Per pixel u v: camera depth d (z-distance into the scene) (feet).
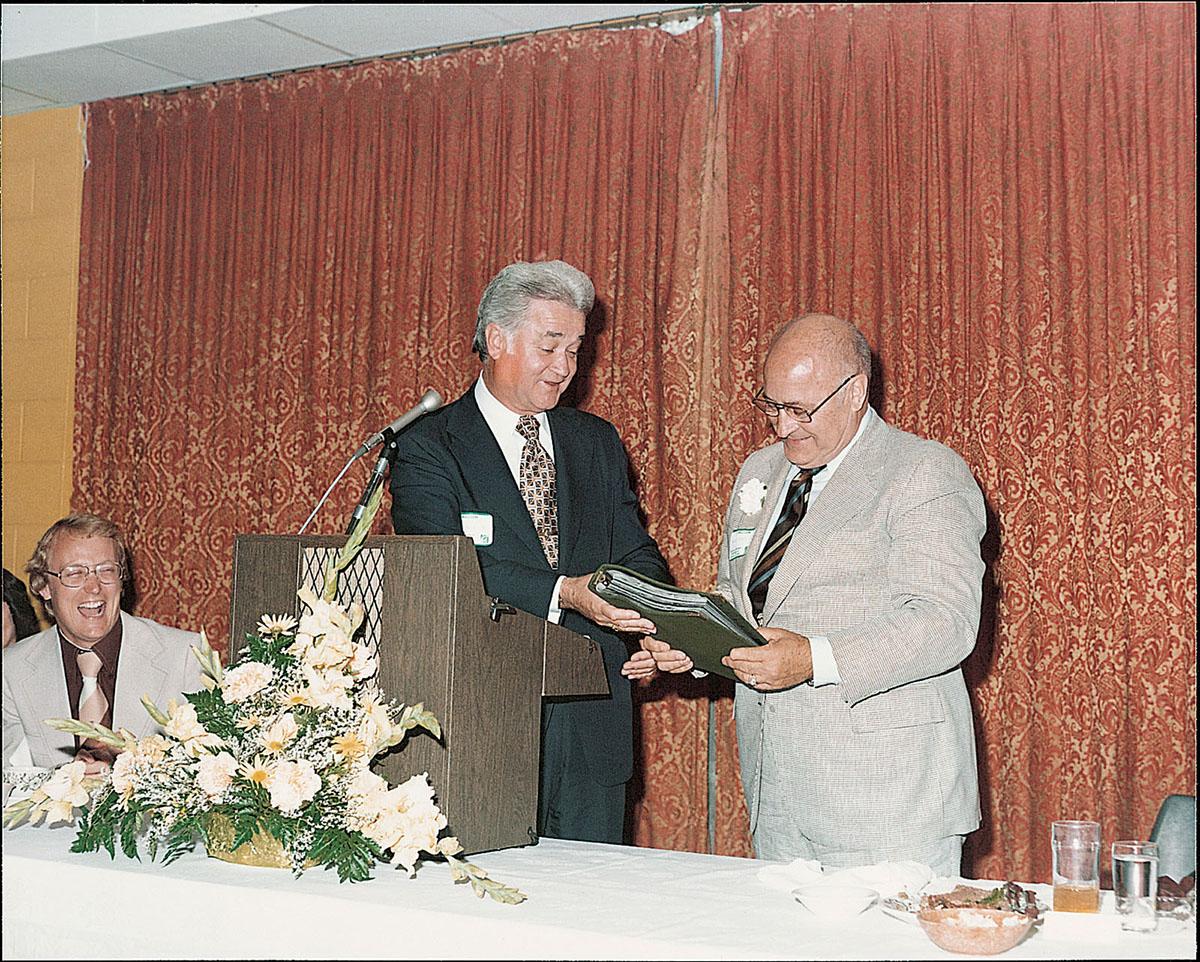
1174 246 12.12
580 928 5.56
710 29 13.91
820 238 13.28
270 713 6.70
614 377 13.92
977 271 12.73
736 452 13.35
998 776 12.41
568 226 14.28
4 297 17.34
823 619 8.25
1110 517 12.24
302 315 15.67
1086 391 12.35
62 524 10.11
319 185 15.66
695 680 13.44
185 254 16.31
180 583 16.10
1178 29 12.26
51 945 6.58
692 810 13.35
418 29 14.58
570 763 9.21
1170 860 8.11
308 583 7.53
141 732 9.87
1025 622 12.43
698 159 13.87
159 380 16.34
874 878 6.24
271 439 15.71
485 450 9.53
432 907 5.82
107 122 16.83
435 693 6.97
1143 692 12.03
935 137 12.98
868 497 8.28
